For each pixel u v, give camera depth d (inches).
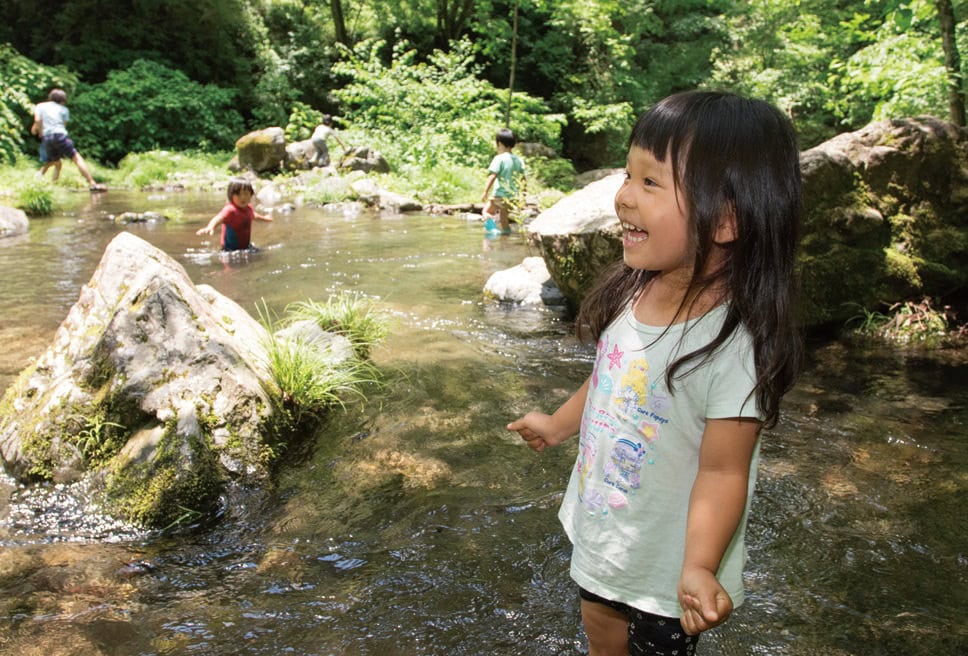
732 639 83.0
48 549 100.9
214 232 357.4
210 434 118.3
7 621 85.4
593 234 200.5
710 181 53.9
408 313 217.3
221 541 103.3
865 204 203.5
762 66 808.3
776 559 98.0
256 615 87.0
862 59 329.7
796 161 56.4
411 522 107.4
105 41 796.6
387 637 83.4
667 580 60.0
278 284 249.9
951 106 290.2
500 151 376.2
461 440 134.2
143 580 94.0
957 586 92.7
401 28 897.5
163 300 127.6
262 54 842.2
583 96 842.2
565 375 167.5
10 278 253.0
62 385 123.7
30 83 683.4
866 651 81.3
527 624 85.7
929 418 143.2
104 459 116.7
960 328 201.8
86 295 138.3
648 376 59.2
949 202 216.5
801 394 155.6
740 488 55.9
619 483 60.8
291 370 140.9
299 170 628.7
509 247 331.0
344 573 95.5
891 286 206.1
